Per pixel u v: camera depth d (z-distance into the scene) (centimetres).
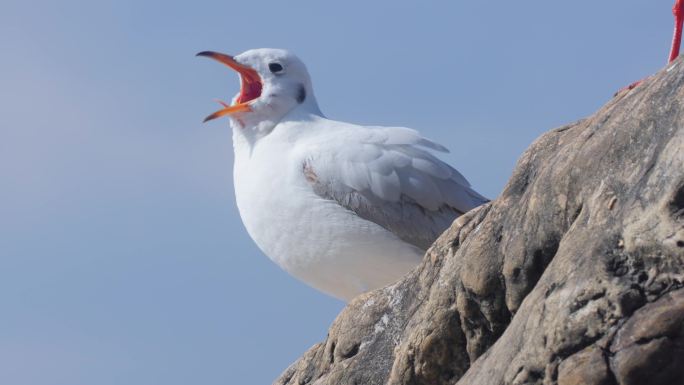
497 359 993
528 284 1070
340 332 1323
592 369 877
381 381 1259
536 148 1147
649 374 852
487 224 1140
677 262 879
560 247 980
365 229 1944
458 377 1162
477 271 1116
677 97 930
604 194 962
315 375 1373
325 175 1959
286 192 1967
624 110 997
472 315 1133
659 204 896
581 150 1020
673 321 852
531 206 1066
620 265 909
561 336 910
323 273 1994
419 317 1210
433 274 1235
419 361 1171
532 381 932
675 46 1442
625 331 874
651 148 938
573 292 920
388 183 1964
